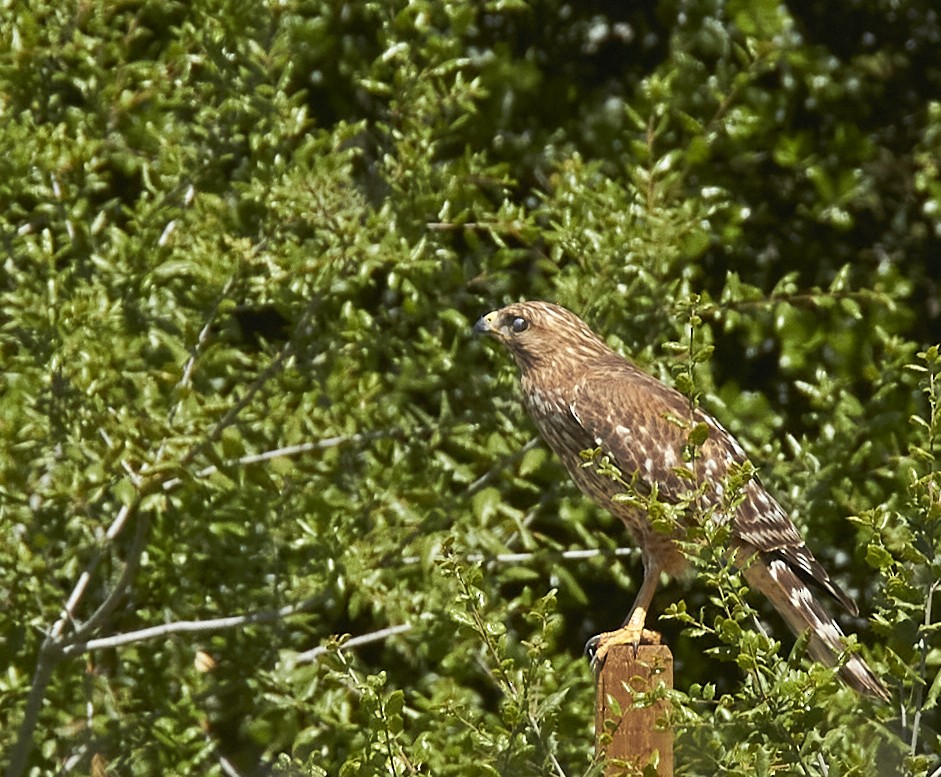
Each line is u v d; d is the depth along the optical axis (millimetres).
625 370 10750
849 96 14805
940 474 8047
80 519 11680
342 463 12328
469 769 9375
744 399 12727
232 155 12219
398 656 12969
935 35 15234
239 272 11172
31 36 12047
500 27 15117
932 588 7930
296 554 12047
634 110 13430
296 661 11820
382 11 12375
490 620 8562
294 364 12016
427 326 12766
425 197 11719
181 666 12125
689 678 13430
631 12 15430
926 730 8719
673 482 10266
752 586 10539
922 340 15180
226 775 12289
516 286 13969
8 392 12039
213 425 11312
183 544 11938
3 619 11680
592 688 11562
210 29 11766
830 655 10258
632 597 14250
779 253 14961
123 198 14086
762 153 14531
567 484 12164
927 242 15258
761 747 7688
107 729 12000
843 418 12000
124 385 11711
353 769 8078
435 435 11984
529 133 14695
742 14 13211
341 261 11219
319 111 14516
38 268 11852
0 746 11930
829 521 11992
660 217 11750
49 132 11961
